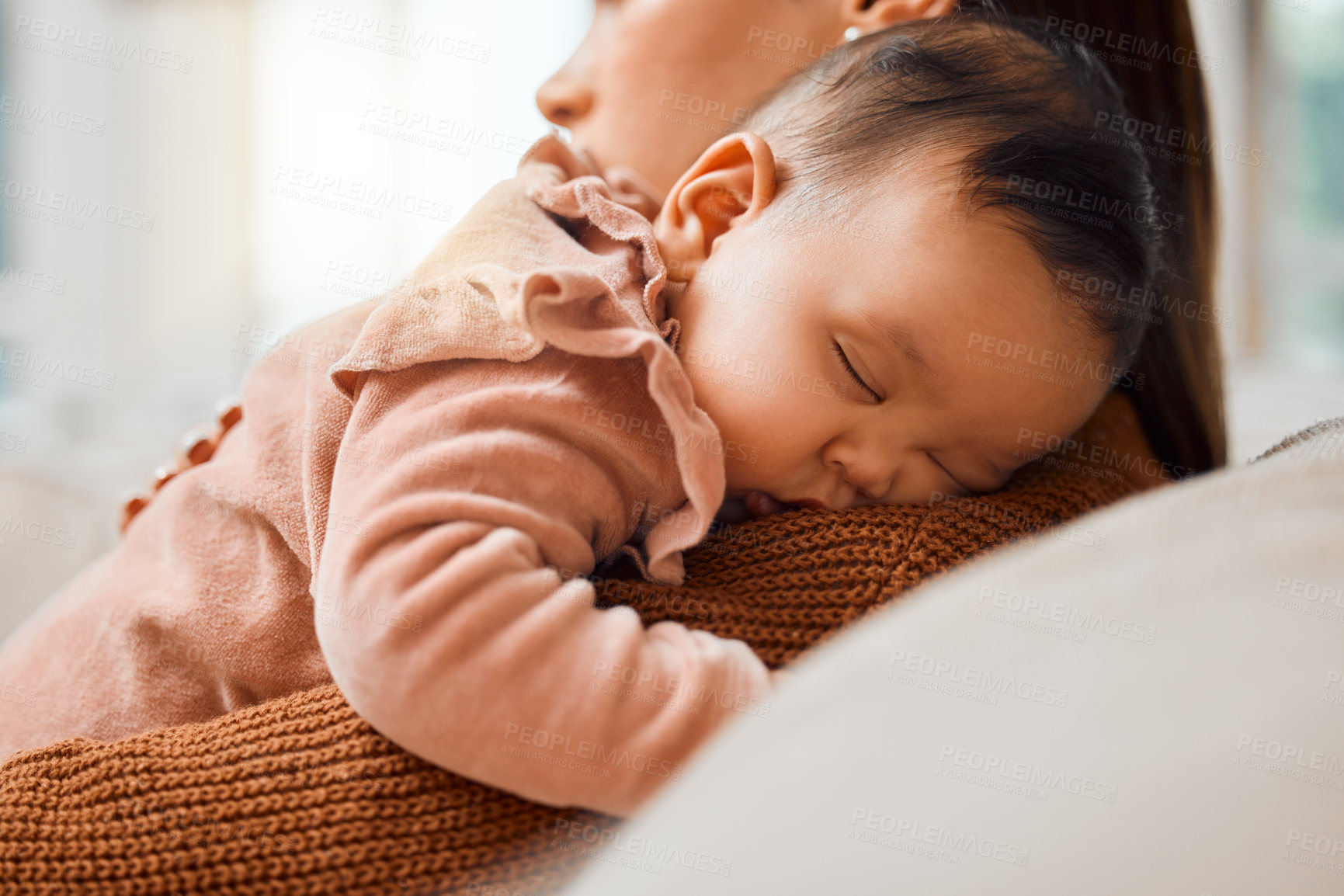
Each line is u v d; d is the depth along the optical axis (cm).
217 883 47
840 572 56
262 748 51
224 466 71
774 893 31
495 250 62
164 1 242
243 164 255
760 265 62
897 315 59
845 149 64
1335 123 310
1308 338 307
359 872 47
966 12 78
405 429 54
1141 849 30
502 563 49
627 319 57
